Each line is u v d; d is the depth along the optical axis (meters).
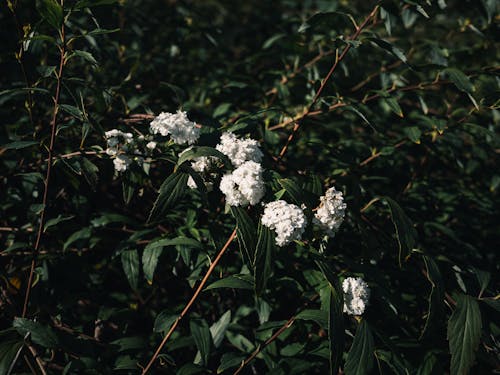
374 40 0.55
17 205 0.66
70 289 0.65
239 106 0.83
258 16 1.20
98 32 0.51
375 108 0.87
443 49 0.71
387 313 0.54
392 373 0.53
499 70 0.66
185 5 0.88
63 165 0.60
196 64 1.03
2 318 0.60
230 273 0.63
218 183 0.54
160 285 0.71
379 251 0.59
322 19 0.60
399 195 0.73
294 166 0.67
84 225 0.67
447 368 0.64
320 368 0.59
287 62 0.86
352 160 0.68
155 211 0.48
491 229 0.78
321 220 0.50
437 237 0.72
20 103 0.69
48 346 0.50
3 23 0.67
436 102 0.88
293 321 0.56
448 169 0.82
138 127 0.64
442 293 0.50
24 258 0.63
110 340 0.64
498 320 0.56
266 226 0.47
